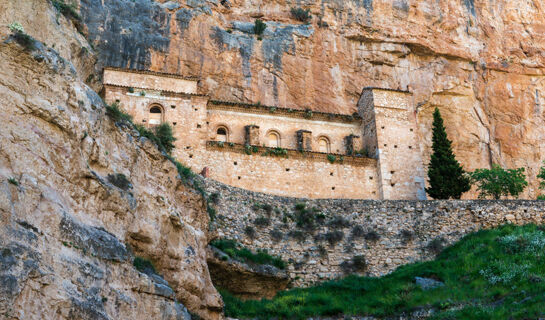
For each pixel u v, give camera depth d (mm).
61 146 16312
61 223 15055
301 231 34594
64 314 13969
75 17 21734
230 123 47000
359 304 30297
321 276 33062
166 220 22375
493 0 61250
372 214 36375
